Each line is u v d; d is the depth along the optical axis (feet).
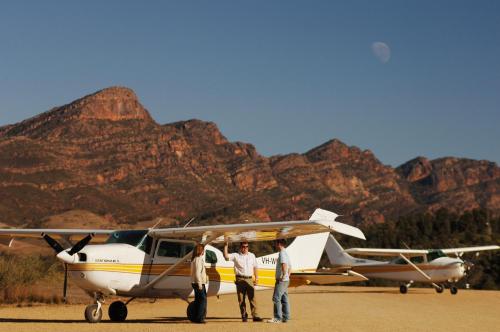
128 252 51.78
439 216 355.97
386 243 296.71
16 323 48.29
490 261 183.73
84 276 50.01
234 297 89.71
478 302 84.48
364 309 68.49
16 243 283.38
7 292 82.17
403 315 59.88
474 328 47.80
